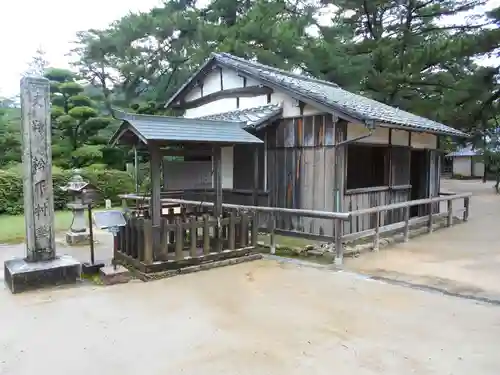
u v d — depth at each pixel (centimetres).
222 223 636
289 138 864
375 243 763
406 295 495
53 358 334
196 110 1183
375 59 1731
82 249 783
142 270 569
